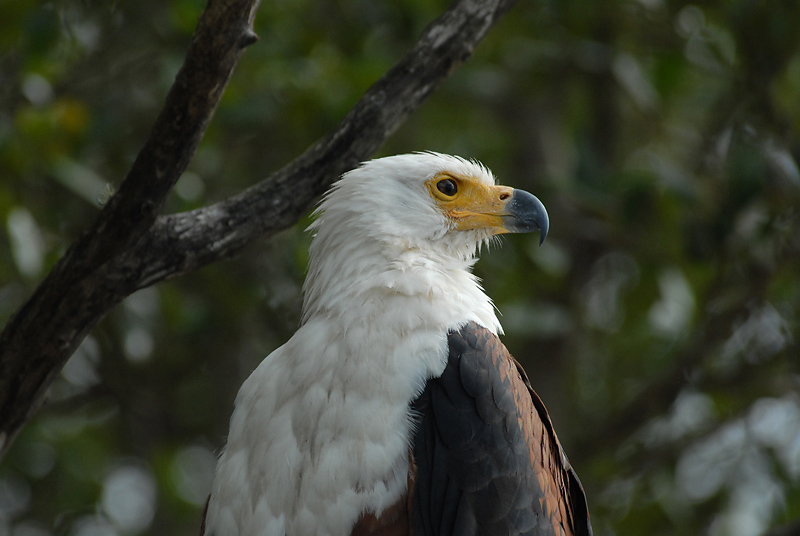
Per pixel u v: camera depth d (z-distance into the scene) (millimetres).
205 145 12391
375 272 7156
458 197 7926
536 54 14102
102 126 12219
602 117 14852
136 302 12367
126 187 6336
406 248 7445
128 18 13328
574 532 7312
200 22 5820
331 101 11633
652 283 12547
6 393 6652
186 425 14578
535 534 6438
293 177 7340
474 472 6328
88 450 15281
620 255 14594
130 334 12367
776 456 12695
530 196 8055
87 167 12164
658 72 13227
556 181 12336
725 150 12750
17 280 12938
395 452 6211
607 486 13492
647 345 15297
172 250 6855
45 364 6656
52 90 12328
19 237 10352
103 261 6527
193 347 13680
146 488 15445
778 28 12352
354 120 7426
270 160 12875
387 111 7457
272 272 12195
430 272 7227
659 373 14125
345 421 6289
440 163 7926
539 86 14766
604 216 13000
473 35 7605
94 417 15547
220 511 6625
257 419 6641
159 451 14000
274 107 11945
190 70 5949
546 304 13039
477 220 7914
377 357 6480
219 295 12453
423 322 6727
